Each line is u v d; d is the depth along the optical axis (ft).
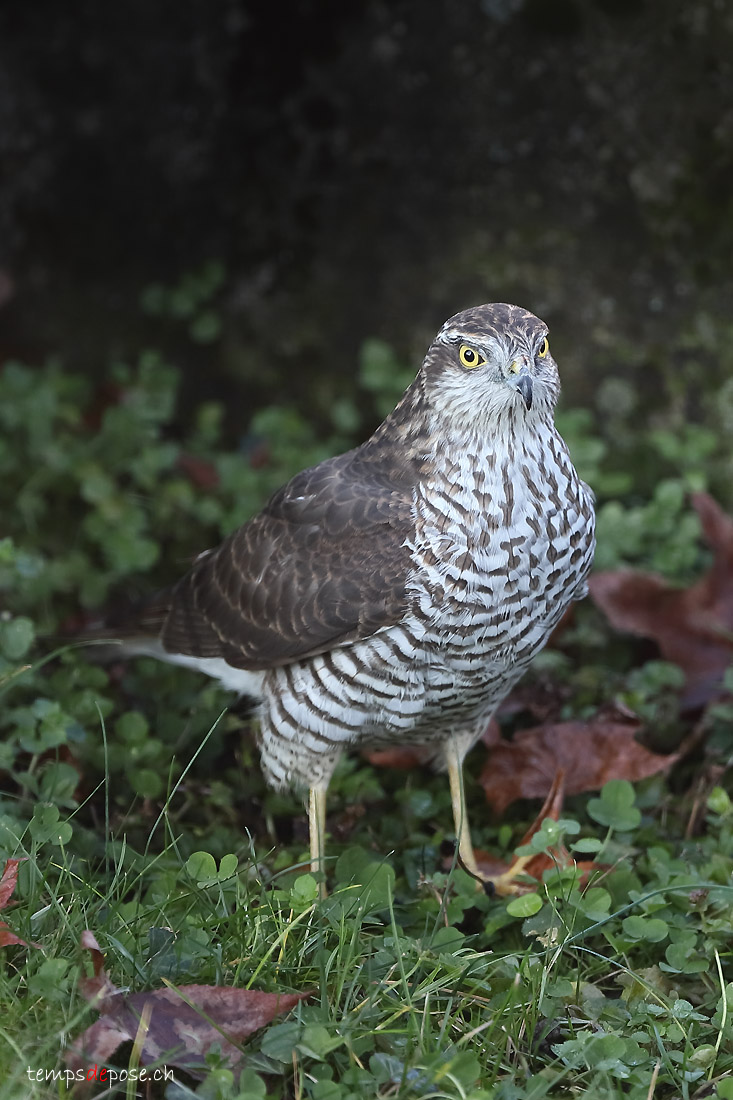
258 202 44.47
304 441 43.27
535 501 26.22
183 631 31.01
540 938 24.06
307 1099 20.07
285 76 43.14
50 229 45.83
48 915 22.80
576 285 41.42
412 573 26.32
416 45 41.52
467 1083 19.84
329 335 44.52
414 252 43.06
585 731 30.66
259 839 30.14
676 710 33.40
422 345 43.37
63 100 44.80
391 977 23.02
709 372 40.55
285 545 28.35
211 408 44.24
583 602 37.01
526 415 26.25
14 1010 20.53
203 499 41.86
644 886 26.73
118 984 21.49
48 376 45.14
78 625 36.88
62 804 26.99
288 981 22.44
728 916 25.13
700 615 34.88
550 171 41.11
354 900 24.11
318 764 28.50
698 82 39.29
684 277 40.40
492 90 41.14
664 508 37.78
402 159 42.60
